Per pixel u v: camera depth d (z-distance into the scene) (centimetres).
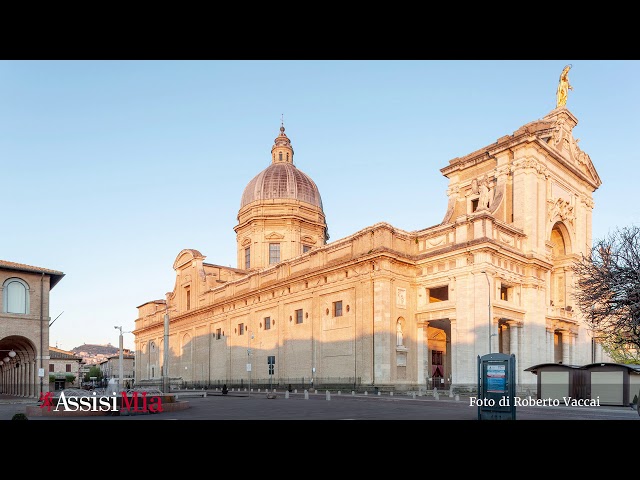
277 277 6175
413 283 4978
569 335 5316
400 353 4741
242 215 8200
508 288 4800
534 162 5006
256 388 6259
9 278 4209
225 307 7119
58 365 10044
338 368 5078
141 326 9794
